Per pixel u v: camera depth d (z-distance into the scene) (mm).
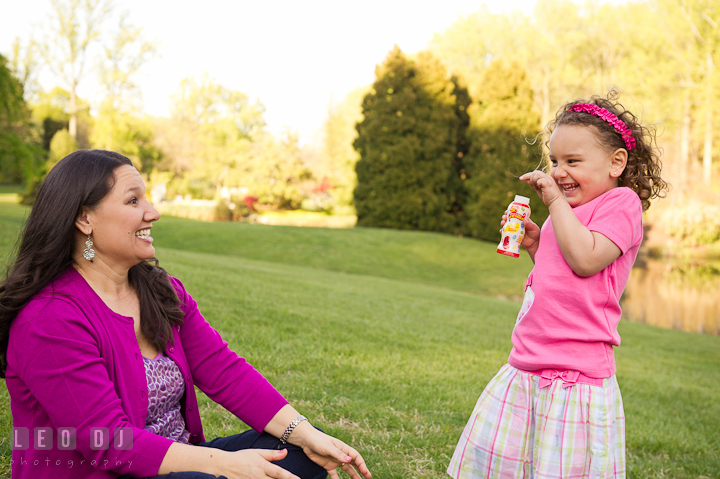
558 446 1722
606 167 1833
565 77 31578
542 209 25844
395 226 28438
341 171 39875
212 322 5258
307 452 1791
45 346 1455
